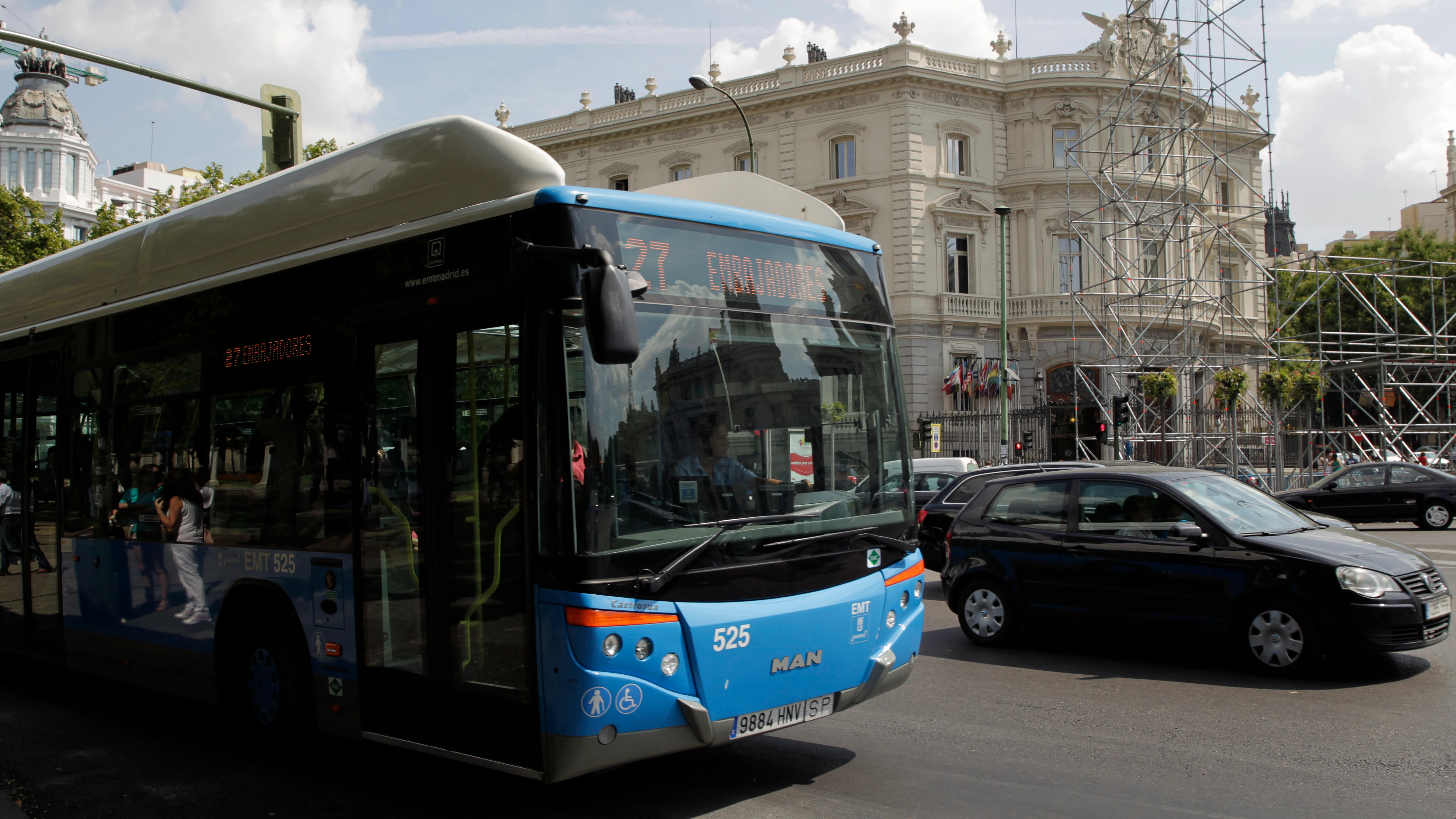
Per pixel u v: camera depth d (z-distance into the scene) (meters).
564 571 4.56
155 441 7.18
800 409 5.48
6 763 6.64
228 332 6.66
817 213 6.40
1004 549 9.73
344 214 6.05
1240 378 27.00
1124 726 7.00
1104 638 10.13
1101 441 27.48
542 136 43.69
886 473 5.91
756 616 4.98
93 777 6.30
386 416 5.55
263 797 5.84
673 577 4.73
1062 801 5.52
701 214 5.35
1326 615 7.85
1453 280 48.00
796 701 5.16
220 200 6.96
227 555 6.53
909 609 5.91
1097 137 38.81
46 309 8.36
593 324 4.45
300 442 6.06
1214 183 41.97
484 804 5.63
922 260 38.19
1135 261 36.16
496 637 4.87
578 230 4.86
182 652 6.88
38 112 68.06
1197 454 29.33
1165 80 29.58
